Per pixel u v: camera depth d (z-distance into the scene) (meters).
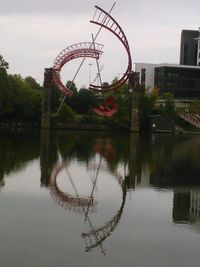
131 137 99.69
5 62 115.81
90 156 51.88
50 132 106.94
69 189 30.03
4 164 40.66
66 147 62.81
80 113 149.25
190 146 74.06
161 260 16.70
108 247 17.83
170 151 62.41
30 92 127.38
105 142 77.44
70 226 20.47
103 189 30.66
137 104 121.94
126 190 30.50
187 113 135.75
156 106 139.25
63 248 17.47
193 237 19.50
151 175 38.06
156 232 20.05
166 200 27.20
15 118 125.62
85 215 22.64
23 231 19.34
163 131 128.62
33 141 71.56
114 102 126.50
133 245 18.20
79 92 152.12
